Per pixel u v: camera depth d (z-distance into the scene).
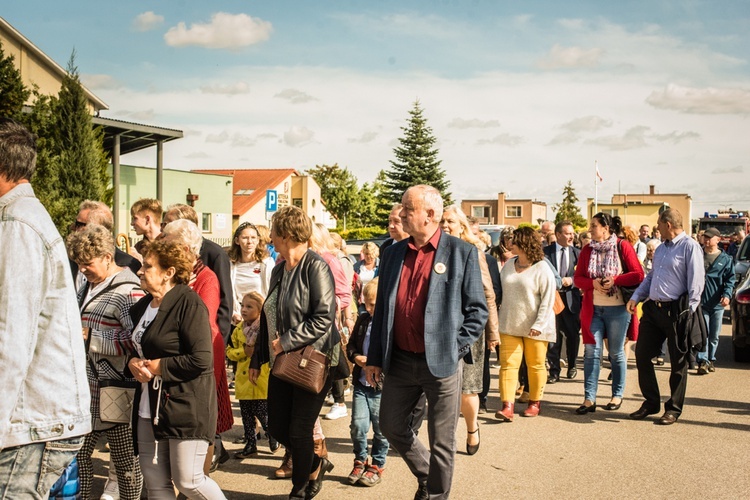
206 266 5.07
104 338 4.37
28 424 2.75
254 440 6.19
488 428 7.09
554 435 6.82
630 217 42.75
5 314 2.63
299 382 4.54
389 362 4.51
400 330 4.52
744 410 7.87
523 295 7.31
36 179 18.69
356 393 5.49
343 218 79.06
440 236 4.55
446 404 4.41
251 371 5.19
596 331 7.74
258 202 55.44
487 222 101.44
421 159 66.12
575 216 106.38
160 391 3.85
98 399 4.42
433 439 4.43
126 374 4.35
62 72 32.47
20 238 2.70
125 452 4.51
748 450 6.30
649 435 6.80
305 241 4.78
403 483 5.48
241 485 5.40
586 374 7.80
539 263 7.36
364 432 5.46
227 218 41.78
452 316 4.39
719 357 12.08
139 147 29.95
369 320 5.61
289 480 5.53
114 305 4.41
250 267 7.28
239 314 6.54
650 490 5.27
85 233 4.50
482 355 6.11
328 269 4.80
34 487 2.82
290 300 4.71
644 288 7.41
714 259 10.47
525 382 8.38
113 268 4.66
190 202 37.88
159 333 3.86
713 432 6.92
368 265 10.45
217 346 4.84
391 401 4.61
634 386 9.29
